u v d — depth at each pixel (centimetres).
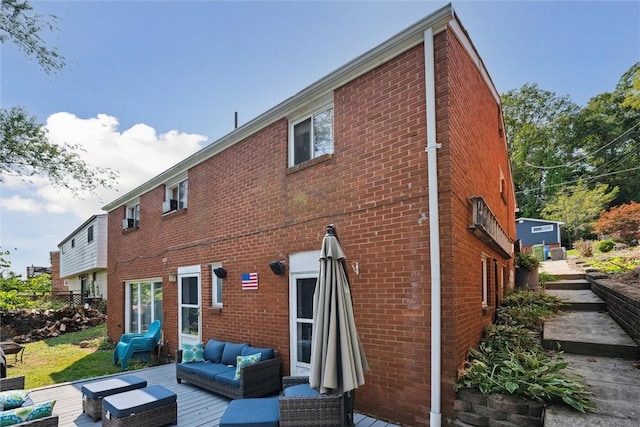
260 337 677
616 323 680
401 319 465
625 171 2619
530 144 3400
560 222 2612
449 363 420
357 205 532
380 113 517
